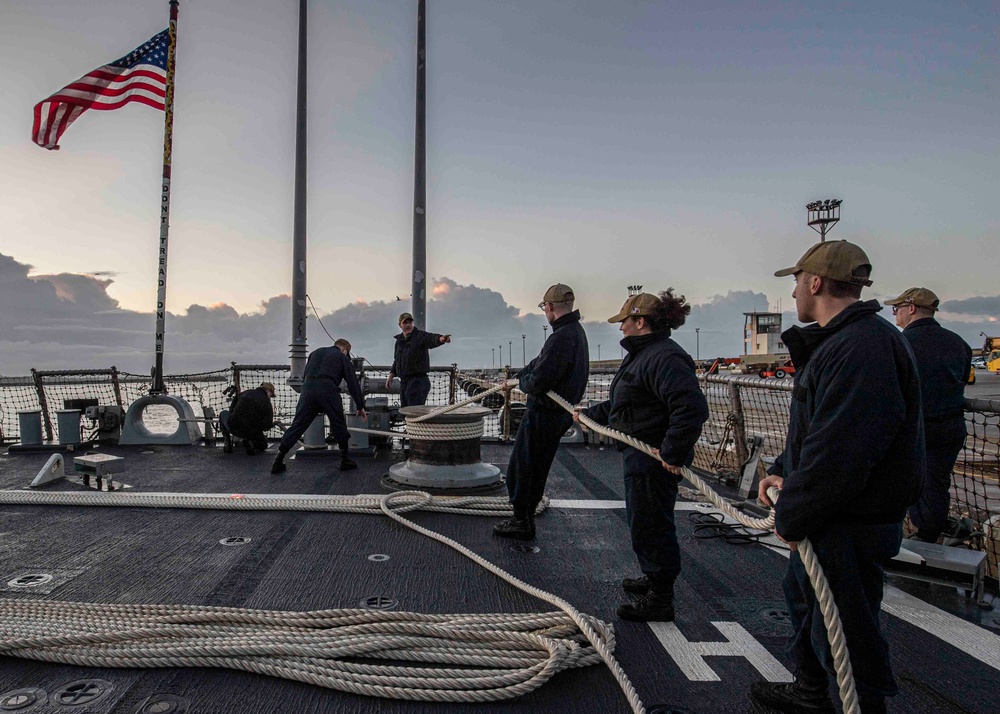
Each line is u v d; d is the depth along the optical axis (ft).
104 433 26.23
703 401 8.98
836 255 6.41
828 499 5.79
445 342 26.05
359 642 8.58
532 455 13.70
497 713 7.47
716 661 8.70
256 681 8.07
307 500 16.52
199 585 11.12
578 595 11.05
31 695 7.61
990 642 9.32
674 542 9.95
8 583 11.15
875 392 5.69
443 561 12.53
